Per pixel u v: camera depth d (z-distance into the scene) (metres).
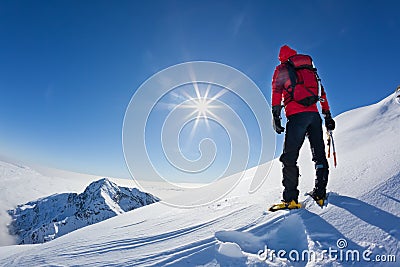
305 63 2.92
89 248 2.99
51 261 2.75
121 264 2.38
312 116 2.84
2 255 4.22
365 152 3.65
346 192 2.70
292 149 2.80
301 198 2.90
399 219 2.09
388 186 2.54
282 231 2.39
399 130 4.04
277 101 2.87
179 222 3.39
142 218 4.38
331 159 3.98
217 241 2.37
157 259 2.31
